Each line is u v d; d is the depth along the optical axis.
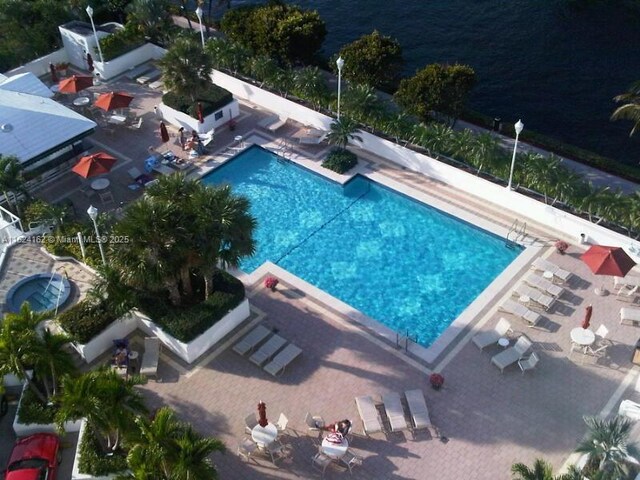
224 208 30.42
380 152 45.06
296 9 51.84
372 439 28.89
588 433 26.98
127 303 31.64
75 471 26.72
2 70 54.00
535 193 40.16
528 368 31.22
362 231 40.38
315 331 33.88
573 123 50.12
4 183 38.00
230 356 32.66
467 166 42.31
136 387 31.11
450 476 27.53
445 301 36.03
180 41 45.78
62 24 56.03
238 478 27.69
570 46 58.94
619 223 37.47
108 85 52.72
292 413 30.00
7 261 36.75
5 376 30.16
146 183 43.09
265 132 47.66
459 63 57.72
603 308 34.53
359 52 46.75
